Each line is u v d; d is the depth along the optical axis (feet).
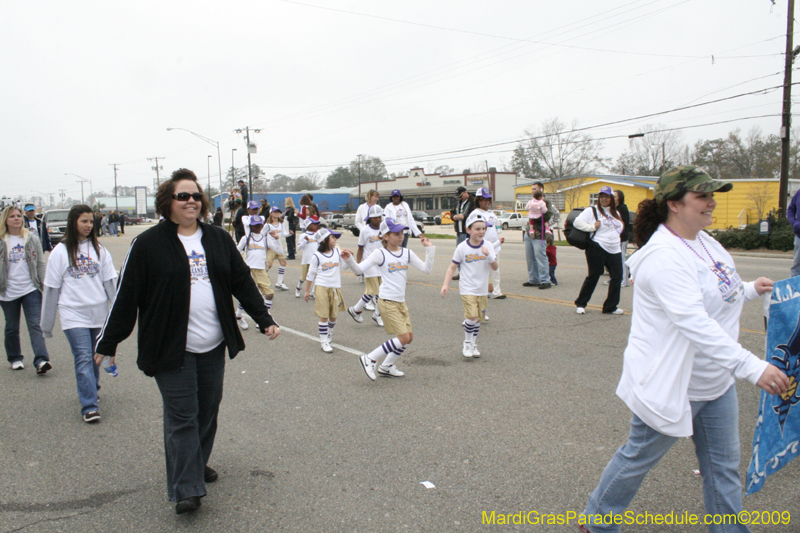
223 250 10.54
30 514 10.43
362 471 11.84
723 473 8.05
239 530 9.78
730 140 218.18
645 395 7.82
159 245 9.88
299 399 16.38
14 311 19.56
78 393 15.74
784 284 7.95
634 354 8.07
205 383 10.59
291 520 10.05
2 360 21.35
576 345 21.65
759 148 212.23
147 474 12.00
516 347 21.57
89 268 15.37
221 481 11.53
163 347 9.78
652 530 9.59
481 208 31.19
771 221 68.28
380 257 18.12
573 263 50.52
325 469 11.97
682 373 7.66
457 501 10.57
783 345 8.06
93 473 12.06
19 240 19.07
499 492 10.85
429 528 9.71
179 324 9.82
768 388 6.82
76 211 15.17
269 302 29.17
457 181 228.02
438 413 15.01
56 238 92.89
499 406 15.39
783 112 67.41
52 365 20.76
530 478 11.37
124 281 9.89
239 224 55.31
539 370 18.57
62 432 14.30
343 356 21.15
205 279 10.23
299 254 64.44
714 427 8.07
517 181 245.65
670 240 7.86
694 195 7.69
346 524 9.87
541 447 12.78
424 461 12.23
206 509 10.47
